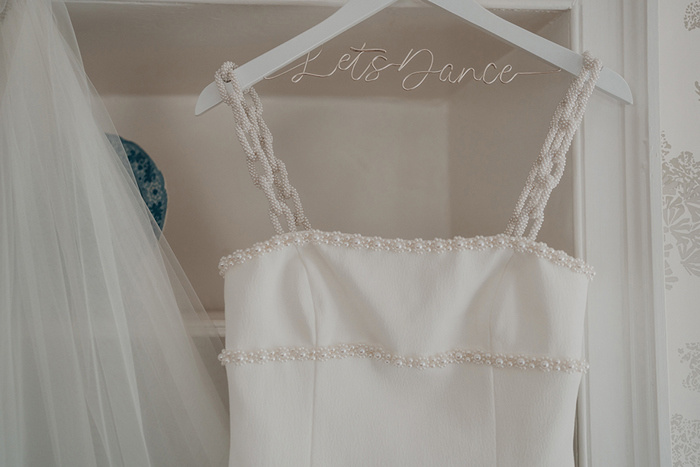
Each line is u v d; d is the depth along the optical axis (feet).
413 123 4.11
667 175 2.77
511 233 2.31
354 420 2.20
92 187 2.15
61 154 2.10
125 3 2.41
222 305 3.89
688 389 2.79
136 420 2.13
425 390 2.22
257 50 3.03
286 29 2.73
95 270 2.12
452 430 2.20
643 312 2.42
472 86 3.63
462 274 2.18
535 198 2.22
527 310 2.18
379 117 4.08
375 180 4.07
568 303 2.12
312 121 4.02
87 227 2.12
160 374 2.30
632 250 2.44
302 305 2.19
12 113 2.04
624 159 2.45
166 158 3.89
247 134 2.42
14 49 2.06
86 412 2.07
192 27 2.68
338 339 2.25
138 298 2.26
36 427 2.12
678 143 2.76
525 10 2.49
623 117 2.45
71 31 2.24
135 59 3.16
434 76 3.55
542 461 2.10
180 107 3.92
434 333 2.18
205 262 3.91
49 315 2.06
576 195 2.45
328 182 4.03
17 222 2.04
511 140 3.07
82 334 2.09
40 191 2.08
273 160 2.27
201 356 2.60
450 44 2.98
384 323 2.18
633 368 2.44
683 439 2.79
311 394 2.19
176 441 2.31
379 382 2.23
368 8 2.20
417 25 2.72
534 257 2.15
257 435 2.10
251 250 2.16
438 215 4.08
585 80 2.21
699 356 2.78
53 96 2.10
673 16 2.75
